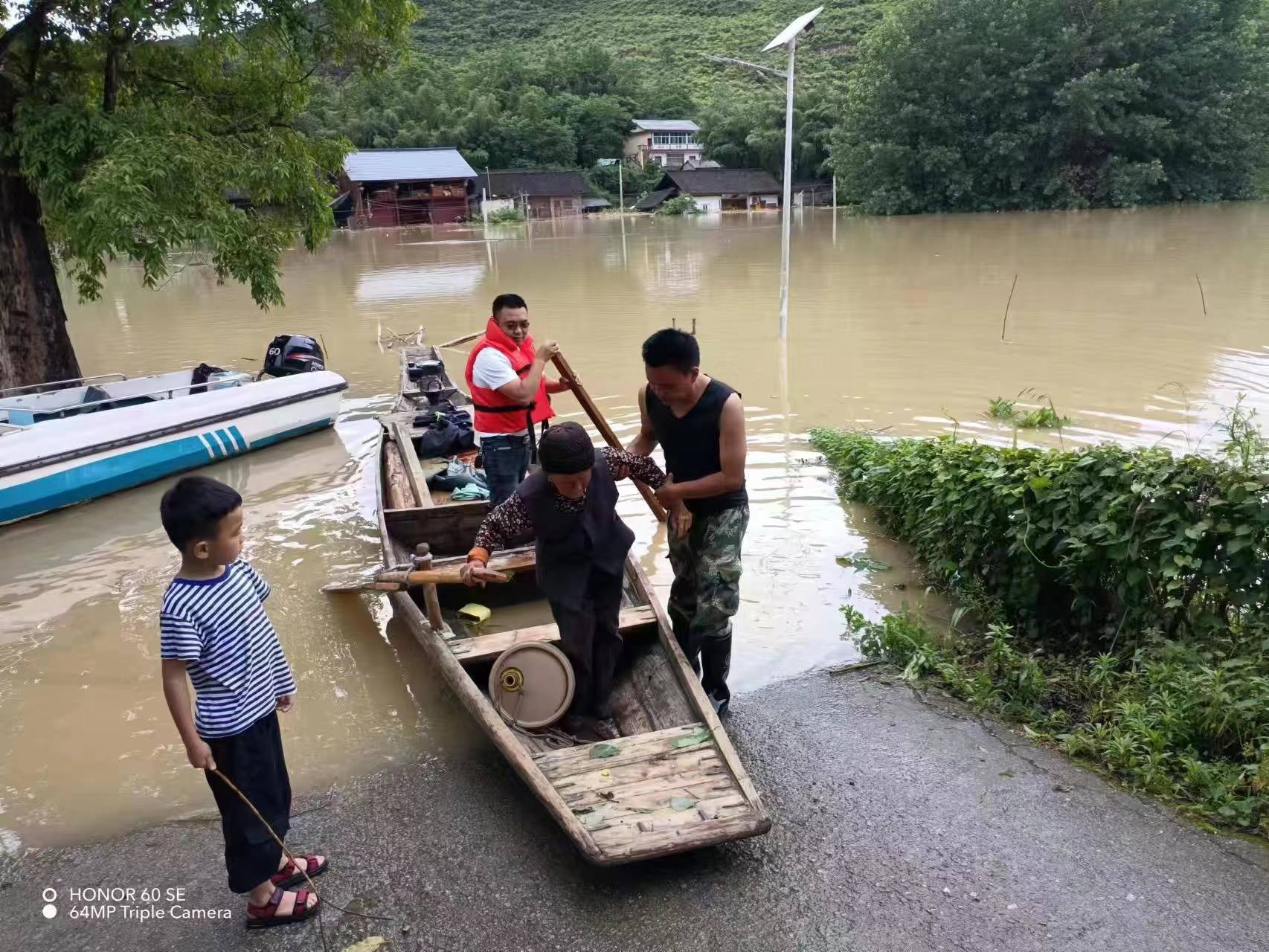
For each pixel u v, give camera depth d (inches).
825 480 267.6
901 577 205.2
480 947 104.6
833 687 159.2
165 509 95.5
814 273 768.9
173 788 139.8
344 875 117.2
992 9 1592.0
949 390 361.7
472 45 4692.4
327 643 182.4
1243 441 159.6
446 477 262.1
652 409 136.5
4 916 113.4
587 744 132.5
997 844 117.6
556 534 130.0
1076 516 162.4
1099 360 400.5
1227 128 1526.8
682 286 719.7
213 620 97.5
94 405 308.8
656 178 2819.9
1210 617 150.6
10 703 165.5
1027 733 141.9
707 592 139.5
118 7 342.0
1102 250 855.7
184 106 373.4
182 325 624.7
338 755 144.9
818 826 122.6
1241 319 479.2
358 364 478.0
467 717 154.8
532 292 720.3
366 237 1707.7
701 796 117.2
